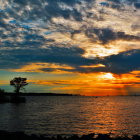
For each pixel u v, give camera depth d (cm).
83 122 3206
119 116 4306
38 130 2412
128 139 1852
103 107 7912
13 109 6006
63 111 5606
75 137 1877
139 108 7231
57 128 2573
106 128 2673
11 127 2581
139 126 2855
